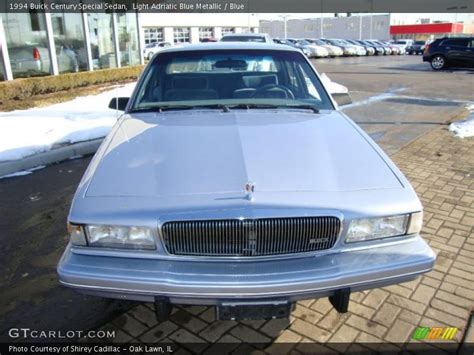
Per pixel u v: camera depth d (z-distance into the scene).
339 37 63.56
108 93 11.09
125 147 2.50
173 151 2.40
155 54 3.62
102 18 13.95
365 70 20.30
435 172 4.95
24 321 2.47
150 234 1.96
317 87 3.46
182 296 1.90
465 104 9.76
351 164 2.30
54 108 8.84
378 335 2.33
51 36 11.86
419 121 7.83
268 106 3.20
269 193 2.02
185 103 3.23
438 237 3.38
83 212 1.99
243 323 2.44
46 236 3.50
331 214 1.97
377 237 2.07
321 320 2.46
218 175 2.14
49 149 5.70
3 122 7.15
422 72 18.75
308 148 2.44
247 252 1.97
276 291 1.89
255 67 3.49
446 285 2.76
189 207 1.95
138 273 1.92
